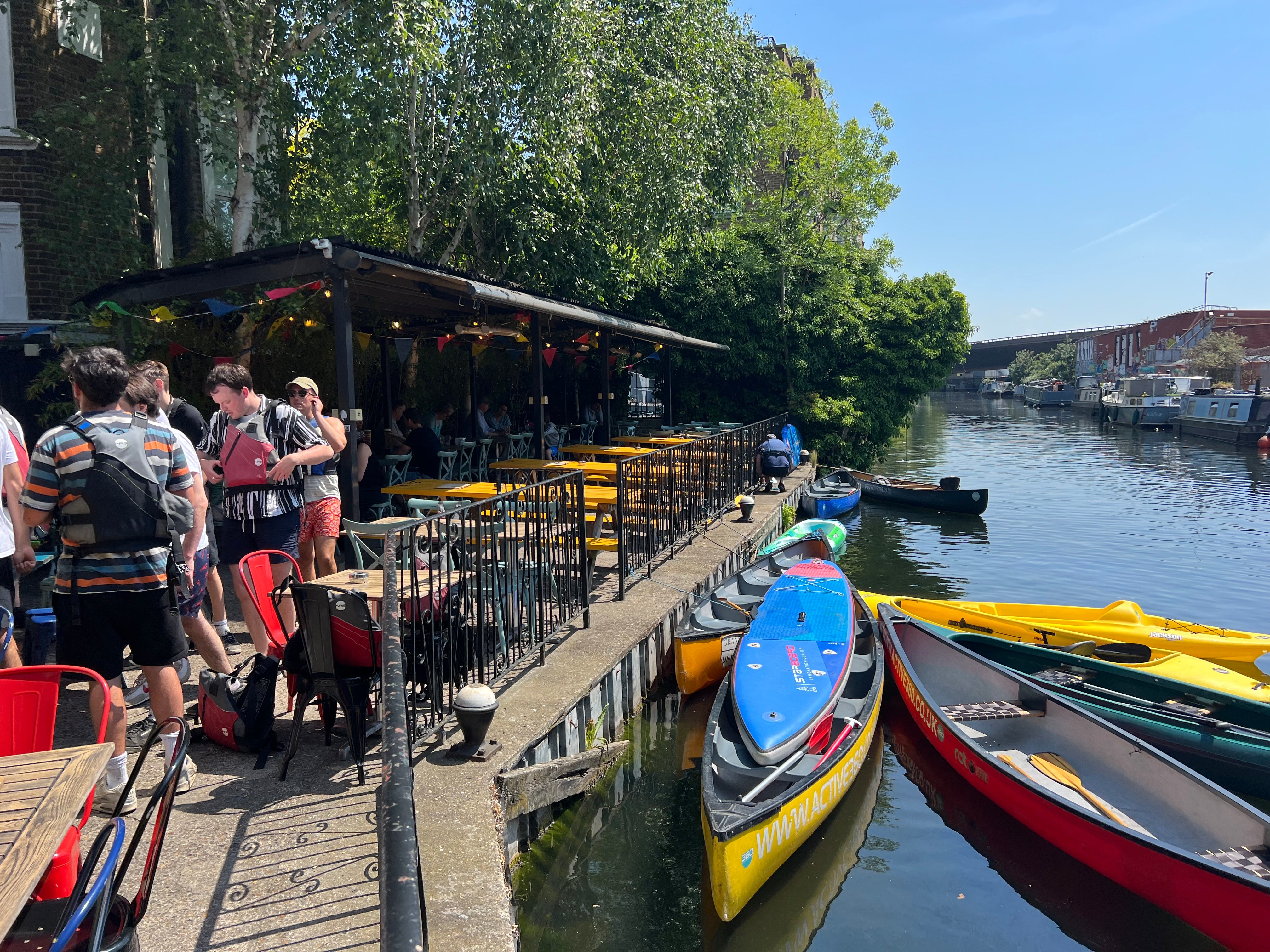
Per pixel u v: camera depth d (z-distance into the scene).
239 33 11.02
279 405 5.18
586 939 4.30
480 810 3.89
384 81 11.39
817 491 18.55
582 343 16.89
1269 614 11.00
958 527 17.44
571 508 7.00
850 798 6.03
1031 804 5.27
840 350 24.17
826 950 4.39
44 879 2.37
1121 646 7.50
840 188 25.73
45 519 3.40
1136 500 21.25
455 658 4.73
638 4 17.25
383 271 7.43
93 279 12.02
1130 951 4.43
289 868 3.22
